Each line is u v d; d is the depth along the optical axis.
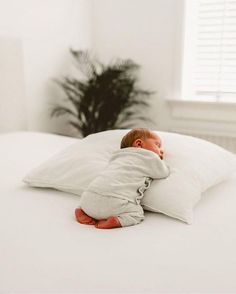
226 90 2.39
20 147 1.75
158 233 0.93
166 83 2.52
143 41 2.55
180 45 2.39
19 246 0.86
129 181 1.04
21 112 2.14
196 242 0.88
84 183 1.16
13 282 0.73
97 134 1.44
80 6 2.60
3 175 1.39
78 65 2.65
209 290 0.70
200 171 1.15
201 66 2.45
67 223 1.00
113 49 2.70
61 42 2.46
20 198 1.17
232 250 0.84
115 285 0.72
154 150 1.17
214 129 2.43
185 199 1.03
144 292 0.69
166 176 1.09
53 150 1.73
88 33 2.73
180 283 0.72
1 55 1.94
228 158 1.34
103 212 0.98
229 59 2.34
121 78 2.48
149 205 1.04
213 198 1.18
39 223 0.99
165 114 2.58
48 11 2.31
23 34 2.14
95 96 2.38
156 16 2.45
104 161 1.23
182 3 2.31
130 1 2.53
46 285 0.72
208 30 2.36
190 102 2.41
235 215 1.04
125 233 0.93
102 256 0.82
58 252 0.83
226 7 2.26
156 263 0.79
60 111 2.53
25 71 2.20
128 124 2.73
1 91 1.98
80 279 0.73
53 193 1.23
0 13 1.96
